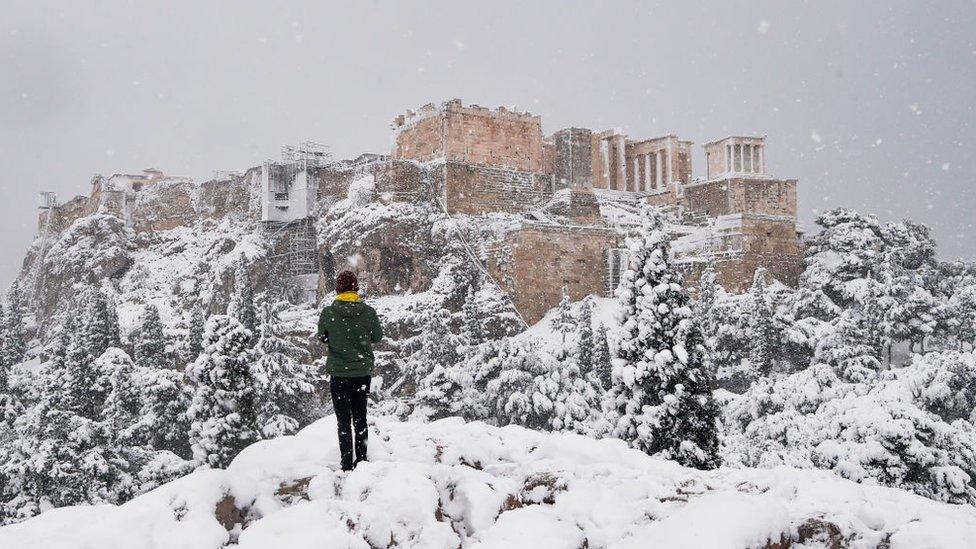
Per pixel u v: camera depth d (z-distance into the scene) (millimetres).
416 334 91062
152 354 81562
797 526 9859
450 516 10594
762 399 56938
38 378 73125
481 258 100438
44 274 147000
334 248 104812
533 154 112688
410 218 101875
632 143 135375
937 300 91688
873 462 37094
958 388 52781
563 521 10383
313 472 11250
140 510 9602
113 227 140500
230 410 38062
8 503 46969
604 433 50812
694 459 35969
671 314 38094
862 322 92312
